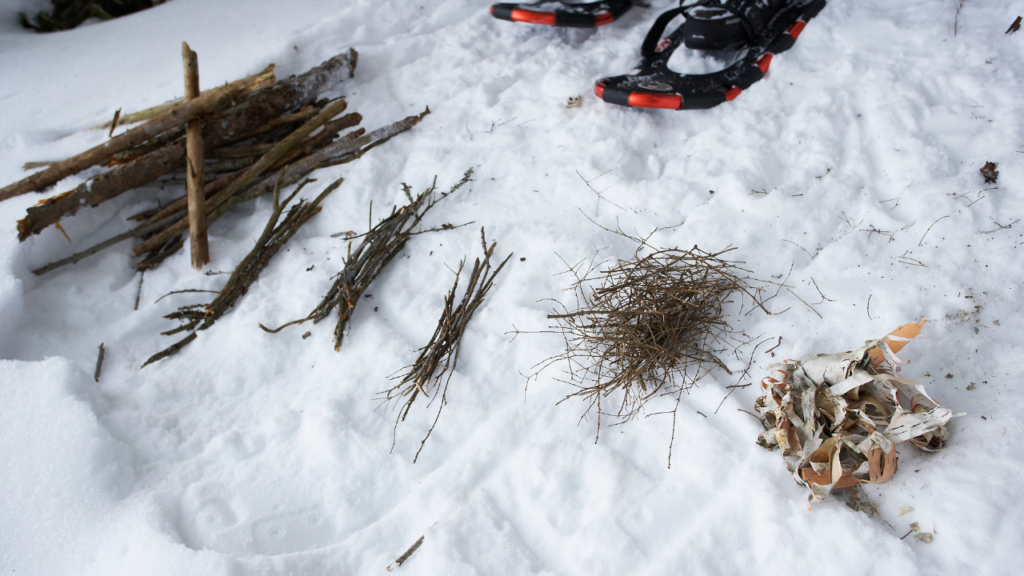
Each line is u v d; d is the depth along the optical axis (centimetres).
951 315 77
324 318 93
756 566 66
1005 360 73
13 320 94
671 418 77
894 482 68
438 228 100
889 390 69
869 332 78
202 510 75
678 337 81
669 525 69
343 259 96
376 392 84
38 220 98
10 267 96
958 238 82
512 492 74
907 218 86
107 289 101
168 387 89
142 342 96
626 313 82
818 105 99
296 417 83
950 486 66
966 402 71
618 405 79
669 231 92
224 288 96
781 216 89
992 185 85
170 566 69
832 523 66
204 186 107
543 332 85
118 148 105
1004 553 61
